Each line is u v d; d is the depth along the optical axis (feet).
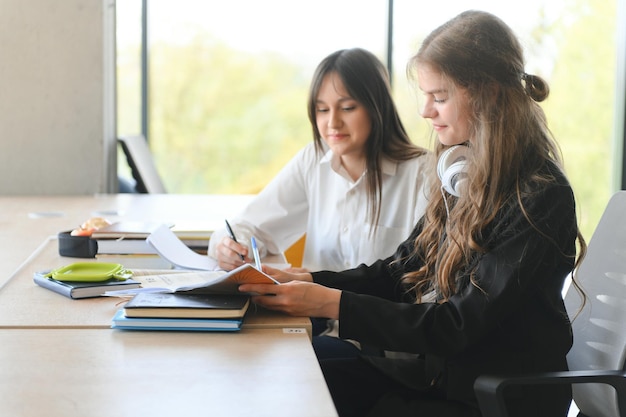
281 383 4.12
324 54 18.85
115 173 15.07
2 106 13.96
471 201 5.34
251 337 4.94
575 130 19.20
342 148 7.63
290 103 19.12
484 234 5.31
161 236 7.36
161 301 5.17
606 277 5.84
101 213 10.67
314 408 3.78
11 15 13.85
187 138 18.90
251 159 19.19
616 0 18.74
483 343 5.28
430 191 6.23
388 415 5.31
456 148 5.57
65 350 4.63
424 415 5.25
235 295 5.41
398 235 7.79
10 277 6.55
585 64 19.03
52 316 5.35
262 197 8.34
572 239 5.26
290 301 5.30
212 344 4.78
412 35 18.22
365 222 7.84
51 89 14.02
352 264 7.98
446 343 5.15
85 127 14.11
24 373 4.23
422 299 6.32
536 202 5.12
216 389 4.02
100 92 14.07
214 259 7.43
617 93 18.67
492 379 4.74
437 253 5.99
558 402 5.25
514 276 5.05
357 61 7.54
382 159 7.75
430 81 5.42
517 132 5.27
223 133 19.02
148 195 13.24
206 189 19.19
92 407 3.77
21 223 9.71
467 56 5.29
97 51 14.03
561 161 5.56
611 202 6.08
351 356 7.13
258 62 18.89
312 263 8.36
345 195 7.94
